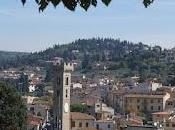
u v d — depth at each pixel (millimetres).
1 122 159500
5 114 160000
